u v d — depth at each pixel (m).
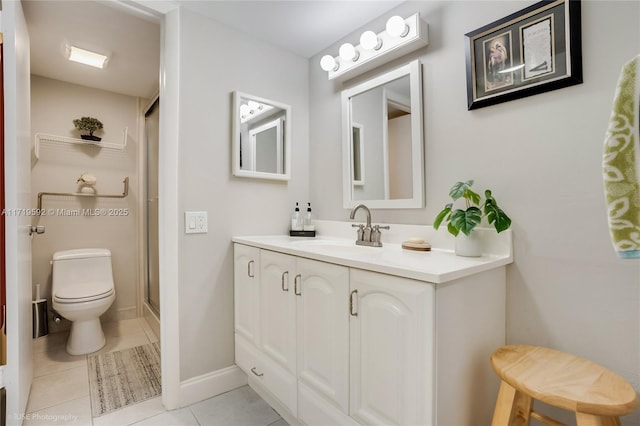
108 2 1.54
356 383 1.09
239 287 1.80
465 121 1.39
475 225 1.18
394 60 1.68
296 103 2.18
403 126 1.63
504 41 1.25
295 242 1.71
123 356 2.21
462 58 1.40
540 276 1.17
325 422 1.21
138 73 2.52
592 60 1.06
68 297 2.14
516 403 0.93
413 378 0.91
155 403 1.67
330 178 2.08
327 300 1.21
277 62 2.08
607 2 1.03
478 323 1.07
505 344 1.24
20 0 1.48
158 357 2.20
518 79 1.21
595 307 1.05
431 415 0.87
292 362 1.39
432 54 1.51
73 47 2.12
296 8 1.70
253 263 1.68
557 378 0.87
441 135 1.48
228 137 1.85
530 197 1.20
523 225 1.22
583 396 0.77
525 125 1.21
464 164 1.39
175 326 1.63
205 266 1.75
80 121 2.64
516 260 1.23
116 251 2.90
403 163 1.63
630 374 0.99
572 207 1.10
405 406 0.93
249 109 1.92
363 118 1.85
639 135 0.58
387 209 1.72
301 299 1.34
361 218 1.86
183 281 1.67
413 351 0.91
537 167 1.18
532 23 1.18
